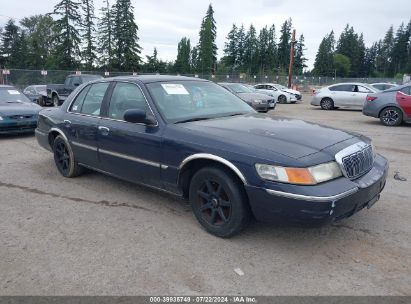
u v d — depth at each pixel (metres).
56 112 5.81
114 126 4.59
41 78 27.73
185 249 3.53
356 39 114.56
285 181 3.15
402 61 110.44
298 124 4.14
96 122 4.88
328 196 3.07
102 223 4.12
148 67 68.50
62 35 55.16
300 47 96.88
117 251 3.50
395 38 111.75
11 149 8.08
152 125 4.16
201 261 3.32
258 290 2.91
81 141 5.16
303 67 98.94
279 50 96.56
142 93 4.41
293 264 3.27
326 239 3.72
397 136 9.91
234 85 17.25
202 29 78.25
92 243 3.66
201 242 3.67
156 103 4.27
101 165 4.96
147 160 4.22
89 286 2.96
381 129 11.21
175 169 3.94
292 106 22.59
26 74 27.08
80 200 4.82
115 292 2.88
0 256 3.42
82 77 19.69
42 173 6.07
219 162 3.56
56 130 5.63
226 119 4.26
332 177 3.27
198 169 3.92
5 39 68.94
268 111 17.98
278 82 47.81
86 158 5.20
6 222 4.16
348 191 3.20
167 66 82.25
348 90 18.80
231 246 3.58
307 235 3.80
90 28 57.88
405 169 6.46
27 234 3.86
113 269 3.20
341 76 110.44
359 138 3.96
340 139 3.71
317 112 17.80
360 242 3.67
